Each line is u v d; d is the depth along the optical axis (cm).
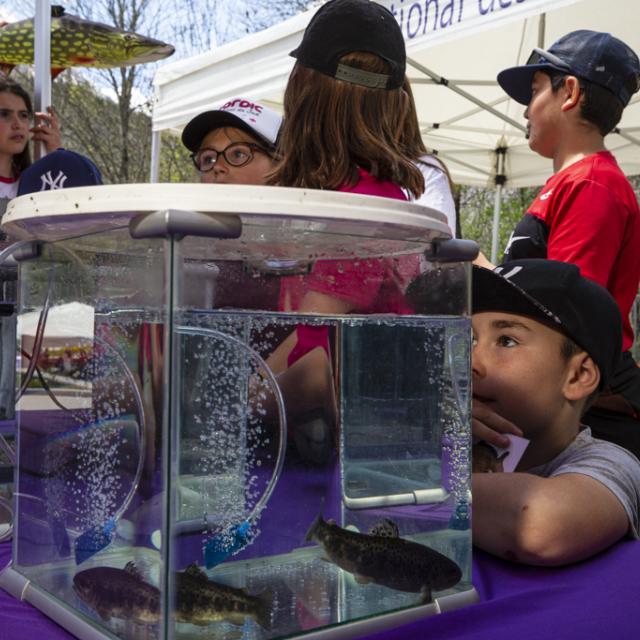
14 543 83
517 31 400
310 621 66
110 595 64
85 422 68
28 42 248
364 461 70
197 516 59
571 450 105
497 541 90
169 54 258
